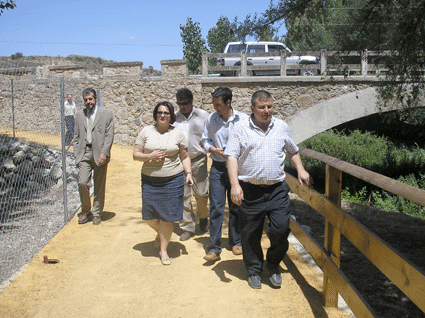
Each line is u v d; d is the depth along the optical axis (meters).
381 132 21.72
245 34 8.57
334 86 13.08
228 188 4.32
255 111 3.33
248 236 3.53
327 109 13.19
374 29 8.12
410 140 21.06
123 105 14.33
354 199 10.63
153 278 3.87
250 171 3.38
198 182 4.86
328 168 3.25
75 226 5.45
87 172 5.37
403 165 15.40
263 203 3.44
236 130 3.42
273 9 8.37
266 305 3.32
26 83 9.34
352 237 2.74
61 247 4.68
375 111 13.07
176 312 3.26
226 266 4.12
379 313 4.04
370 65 12.89
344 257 5.63
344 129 19.98
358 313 2.58
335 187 3.21
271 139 3.37
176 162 4.08
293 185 4.46
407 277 2.02
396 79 8.98
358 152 15.59
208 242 4.82
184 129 4.73
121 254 4.48
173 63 13.71
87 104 5.18
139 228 5.37
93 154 5.27
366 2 7.98
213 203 4.15
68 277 3.90
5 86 9.56
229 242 4.50
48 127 10.44
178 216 4.10
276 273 3.67
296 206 8.04
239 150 3.40
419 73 8.27
